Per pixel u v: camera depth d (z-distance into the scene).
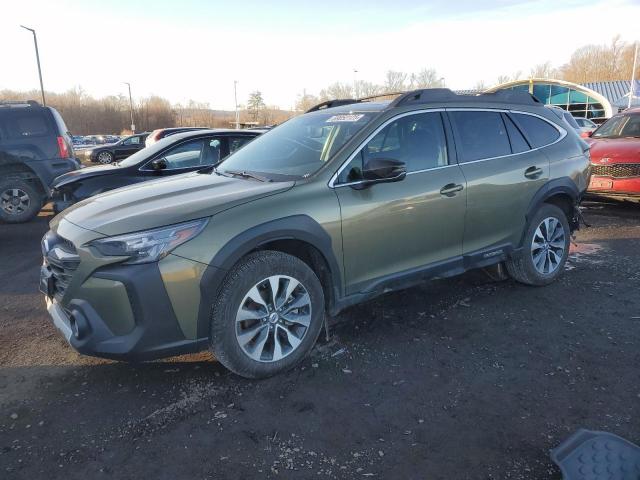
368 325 3.98
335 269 3.37
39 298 4.92
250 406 2.93
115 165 7.34
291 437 2.65
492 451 2.52
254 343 3.13
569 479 2.22
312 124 4.13
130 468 2.44
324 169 3.38
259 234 3.00
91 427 2.76
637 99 38.06
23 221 9.18
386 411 2.86
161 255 2.78
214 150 7.50
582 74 81.44
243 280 3.00
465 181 3.96
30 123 8.99
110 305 2.79
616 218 7.99
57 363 3.51
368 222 3.45
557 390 3.04
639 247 6.21
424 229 3.77
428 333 3.84
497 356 3.47
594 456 2.35
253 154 4.17
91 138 50.47
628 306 4.30
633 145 7.98
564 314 4.15
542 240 4.71
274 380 3.20
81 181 6.84
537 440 2.59
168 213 2.92
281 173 3.61
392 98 4.42
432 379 3.19
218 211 2.97
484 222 4.15
